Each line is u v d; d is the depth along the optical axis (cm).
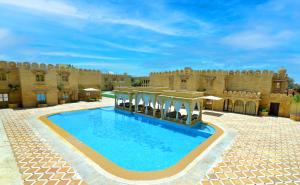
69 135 1237
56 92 2725
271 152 994
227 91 2364
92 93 3497
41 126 1452
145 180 693
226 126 1586
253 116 2062
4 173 711
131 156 1088
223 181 692
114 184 659
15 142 1077
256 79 2242
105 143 1304
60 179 680
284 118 1962
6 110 2175
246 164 843
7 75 2342
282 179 718
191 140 1384
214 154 959
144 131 1600
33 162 815
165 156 1092
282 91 2233
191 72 2692
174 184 668
